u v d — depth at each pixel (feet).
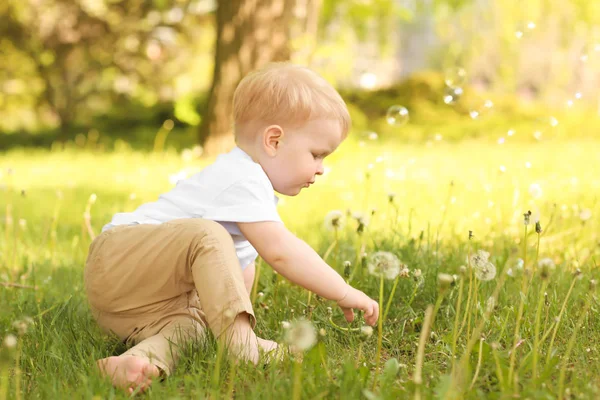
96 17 50.62
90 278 7.82
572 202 16.69
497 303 8.68
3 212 19.77
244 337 7.16
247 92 8.17
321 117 8.05
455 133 41.09
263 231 7.60
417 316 8.68
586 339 7.61
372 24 48.29
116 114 52.42
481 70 51.93
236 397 6.38
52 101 52.75
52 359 7.38
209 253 7.27
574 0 45.34
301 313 9.08
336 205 18.61
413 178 22.54
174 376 6.82
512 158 28.27
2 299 10.11
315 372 6.56
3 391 5.91
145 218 7.97
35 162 35.40
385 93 47.65
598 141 37.60
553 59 50.49
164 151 37.52
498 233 13.12
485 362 6.86
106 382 6.51
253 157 8.19
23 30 50.47
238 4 30.71
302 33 31.04
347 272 7.99
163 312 7.72
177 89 53.72
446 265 10.39
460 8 45.47
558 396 6.07
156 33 52.29
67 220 17.95
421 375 6.91
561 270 9.98
